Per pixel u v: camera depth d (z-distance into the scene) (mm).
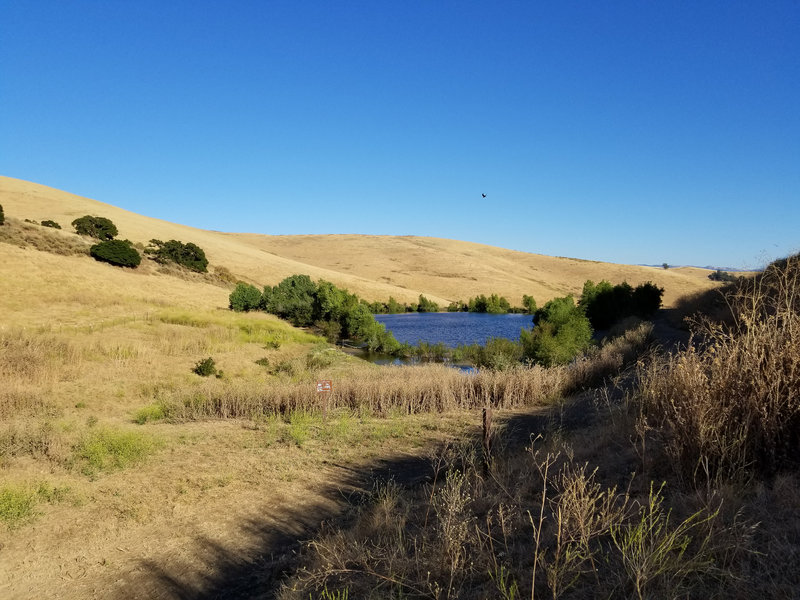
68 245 50188
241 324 32000
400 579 3822
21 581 5344
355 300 43062
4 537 6293
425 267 124688
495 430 10047
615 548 3496
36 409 12734
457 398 14164
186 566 5547
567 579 3195
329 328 41344
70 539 6270
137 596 5000
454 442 9523
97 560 5758
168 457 9547
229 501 7398
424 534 4559
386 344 34312
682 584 2896
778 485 3793
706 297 24688
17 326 23359
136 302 36406
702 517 3537
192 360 20969
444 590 3518
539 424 10641
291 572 5047
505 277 120750
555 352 19953
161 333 24828
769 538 3164
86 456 9141
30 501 7141
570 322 24594
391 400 13805
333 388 14086
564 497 3873
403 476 8055
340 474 8461
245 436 11070
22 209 81688
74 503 7285
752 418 4285
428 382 14266
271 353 25219
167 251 62781
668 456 4727
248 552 5789
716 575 2875
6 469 8445
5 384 13883
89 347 19797
